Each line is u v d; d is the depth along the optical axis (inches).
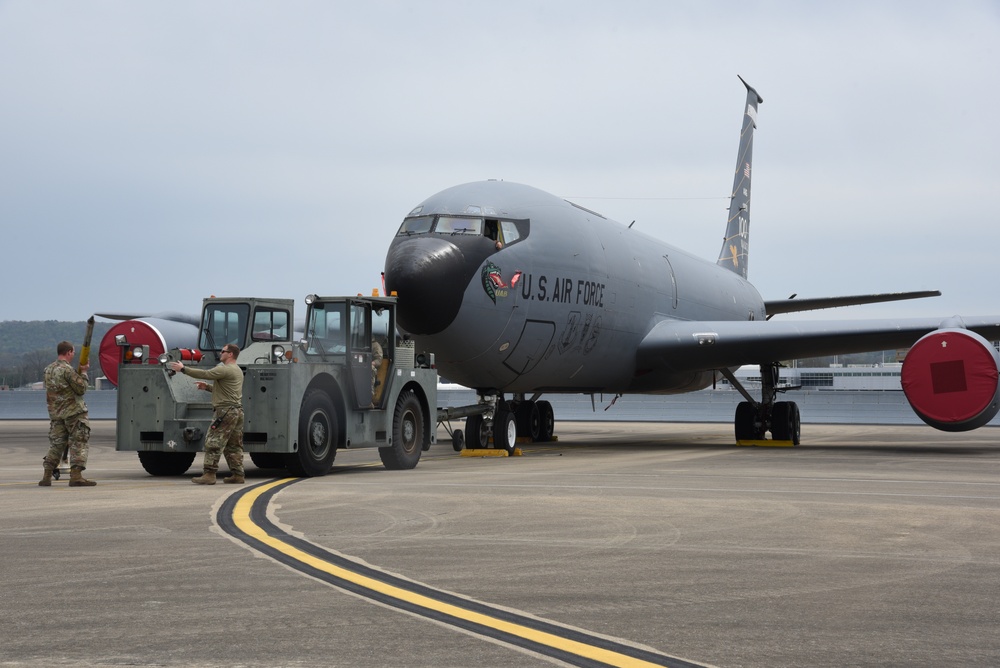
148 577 239.6
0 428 1378.0
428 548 281.6
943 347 714.2
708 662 169.6
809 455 722.2
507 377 711.7
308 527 322.0
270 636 185.5
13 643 180.4
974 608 209.9
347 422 534.6
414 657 171.8
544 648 177.6
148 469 538.3
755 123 1414.9
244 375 499.2
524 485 462.9
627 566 255.1
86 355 465.1
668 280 932.0
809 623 196.7
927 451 781.9
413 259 646.5
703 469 570.3
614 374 842.2
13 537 300.7
